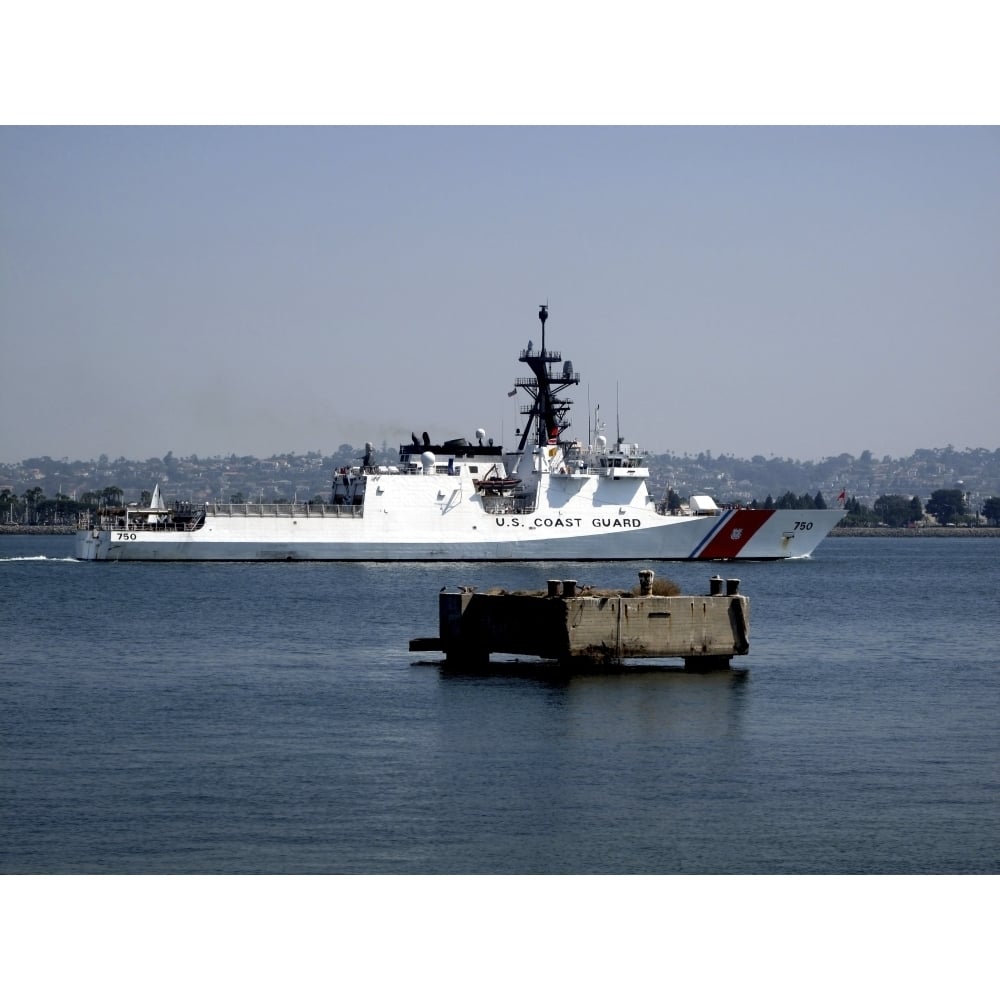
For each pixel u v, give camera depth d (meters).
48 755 157.00
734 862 120.38
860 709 186.38
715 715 179.75
